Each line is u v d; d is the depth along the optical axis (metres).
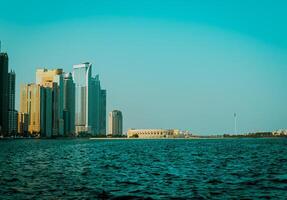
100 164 103.75
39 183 63.09
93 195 51.41
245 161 109.81
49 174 77.62
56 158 131.62
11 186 59.50
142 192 53.88
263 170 82.69
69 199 48.41
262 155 140.25
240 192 53.16
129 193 53.06
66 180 67.25
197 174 76.06
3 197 49.78
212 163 103.69
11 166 97.50
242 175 73.38
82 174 77.50
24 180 67.19
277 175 73.00
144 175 75.19
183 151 182.62
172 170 84.94
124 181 65.88
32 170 86.31
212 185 60.03
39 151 186.12
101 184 62.00
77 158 131.50
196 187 58.16
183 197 49.84
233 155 142.88
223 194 51.69
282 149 195.12
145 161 114.69
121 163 107.00
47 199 48.34
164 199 48.69
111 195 51.47
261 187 57.56
